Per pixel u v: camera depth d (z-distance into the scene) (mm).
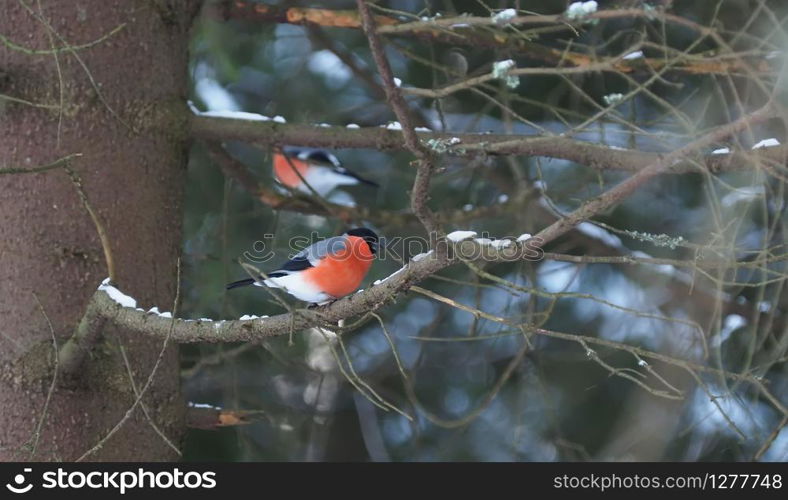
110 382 8789
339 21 10977
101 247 8930
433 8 14180
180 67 9852
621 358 15383
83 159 8977
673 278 13961
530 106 14461
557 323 15844
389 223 12609
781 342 9336
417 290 7098
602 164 9500
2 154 8922
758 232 12250
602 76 12445
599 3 13219
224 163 11992
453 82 11055
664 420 12711
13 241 8750
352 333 15969
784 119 7027
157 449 9031
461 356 16641
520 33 7609
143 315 7789
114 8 9297
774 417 13141
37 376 8539
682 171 8984
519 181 13023
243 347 12406
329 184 15047
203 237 14656
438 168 6355
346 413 17344
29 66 8984
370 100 15781
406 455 16406
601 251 14406
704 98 12148
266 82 15914
